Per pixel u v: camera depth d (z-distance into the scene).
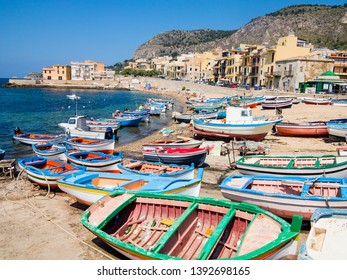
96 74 139.38
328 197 9.66
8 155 23.48
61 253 9.39
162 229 9.21
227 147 20.42
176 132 32.22
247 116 25.41
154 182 11.94
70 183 12.09
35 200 13.49
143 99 80.50
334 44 179.12
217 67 103.06
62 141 23.58
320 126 25.09
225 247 8.15
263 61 75.38
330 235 7.56
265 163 15.40
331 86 59.22
